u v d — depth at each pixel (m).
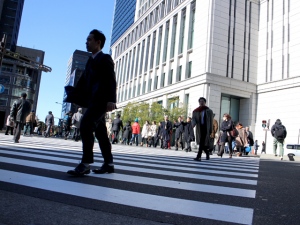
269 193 3.05
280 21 28.27
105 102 3.31
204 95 26.17
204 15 28.38
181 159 7.89
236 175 4.71
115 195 2.38
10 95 65.88
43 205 1.90
